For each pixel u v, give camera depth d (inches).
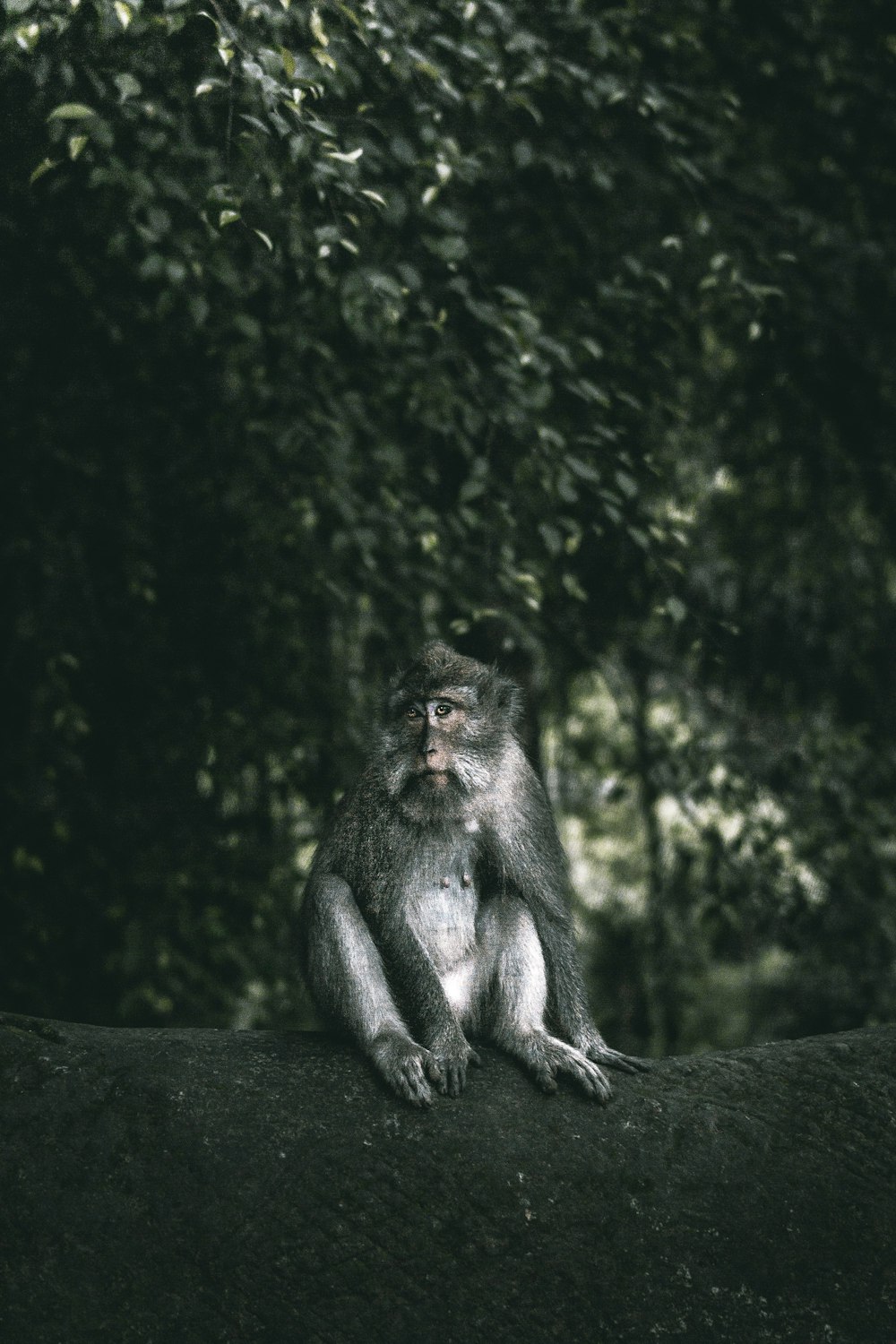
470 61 249.0
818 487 359.9
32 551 287.7
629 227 316.8
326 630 333.7
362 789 193.8
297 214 244.8
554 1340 154.5
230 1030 179.6
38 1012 302.8
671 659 367.2
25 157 242.8
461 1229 157.9
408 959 183.6
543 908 192.9
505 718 197.0
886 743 364.2
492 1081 173.5
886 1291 161.6
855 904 338.3
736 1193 164.6
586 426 277.4
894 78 327.0
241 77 223.3
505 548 266.5
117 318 281.1
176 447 298.8
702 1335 156.6
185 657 314.0
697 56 315.9
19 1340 147.2
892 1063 179.6
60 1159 157.2
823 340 328.8
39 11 206.1
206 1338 150.2
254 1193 157.0
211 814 327.9
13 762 294.7
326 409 275.9
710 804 359.3
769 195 326.0
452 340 260.5
